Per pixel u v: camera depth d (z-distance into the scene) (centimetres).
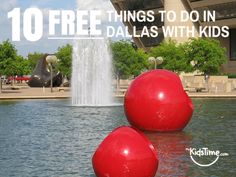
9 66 5147
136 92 1714
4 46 5197
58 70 6512
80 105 3272
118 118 2398
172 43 6569
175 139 1633
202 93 4478
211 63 5978
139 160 975
